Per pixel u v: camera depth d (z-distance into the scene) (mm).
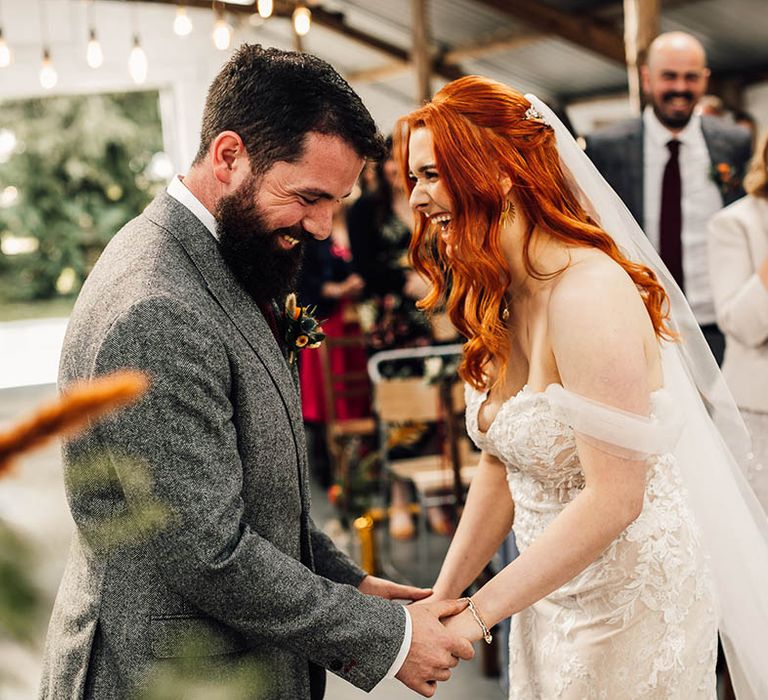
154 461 1333
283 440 1506
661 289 1718
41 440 410
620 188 3875
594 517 1594
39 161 15570
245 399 1448
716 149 3838
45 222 15695
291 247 1512
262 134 1413
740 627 1937
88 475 540
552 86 11594
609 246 1695
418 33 8461
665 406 1644
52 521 441
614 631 1718
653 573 1703
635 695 1727
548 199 1675
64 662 1498
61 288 15742
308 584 1453
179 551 1359
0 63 6898
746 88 9750
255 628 1424
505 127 1636
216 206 1479
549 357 1684
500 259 1645
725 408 2098
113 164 15914
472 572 1974
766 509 2996
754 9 8312
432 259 1864
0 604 426
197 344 1370
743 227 3053
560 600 1798
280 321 1677
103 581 1457
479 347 1819
